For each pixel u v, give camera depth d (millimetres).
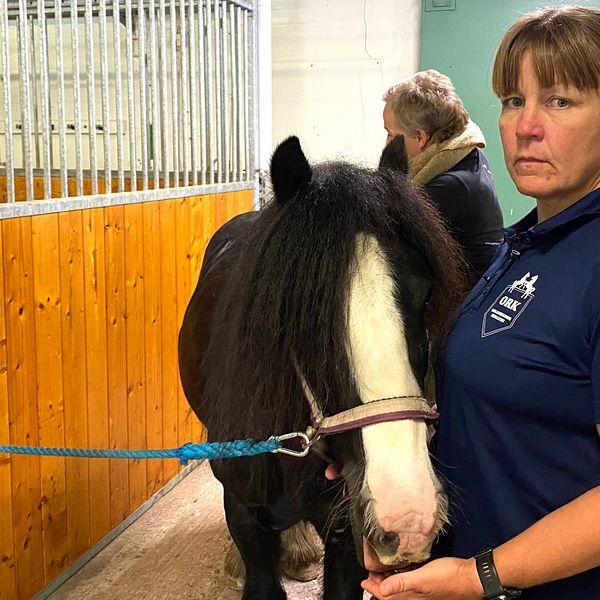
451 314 990
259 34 2924
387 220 938
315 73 4062
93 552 2102
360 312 860
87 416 2010
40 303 1758
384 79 3982
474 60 3746
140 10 2123
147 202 2238
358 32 3955
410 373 870
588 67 765
